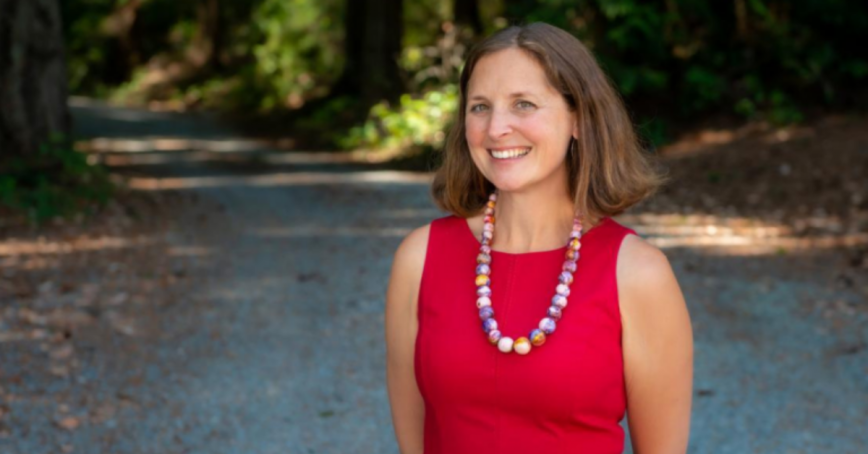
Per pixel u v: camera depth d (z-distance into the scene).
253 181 12.73
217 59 32.50
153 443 4.34
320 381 5.23
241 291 6.98
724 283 7.11
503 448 1.76
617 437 1.79
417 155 15.49
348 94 22.03
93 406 4.72
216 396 4.95
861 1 14.30
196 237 8.83
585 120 1.80
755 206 9.93
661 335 1.76
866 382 5.16
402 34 20.28
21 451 4.15
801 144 12.05
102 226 8.98
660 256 1.78
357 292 7.03
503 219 1.93
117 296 6.66
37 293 6.60
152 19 35.34
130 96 32.12
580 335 1.74
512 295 1.83
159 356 5.51
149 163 14.42
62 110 11.08
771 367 5.41
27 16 10.63
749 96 14.01
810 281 7.12
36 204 9.36
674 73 14.79
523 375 1.74
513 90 1.78
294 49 25.95
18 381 4.97
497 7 19.94
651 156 2.02
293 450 4.34
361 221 9.91
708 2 15.02
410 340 1.96
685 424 1.82
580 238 1.83
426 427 1.91
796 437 4.48
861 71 13.90
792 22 14.70
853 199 9.60
